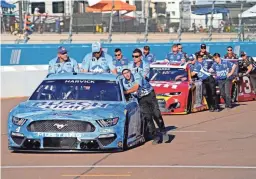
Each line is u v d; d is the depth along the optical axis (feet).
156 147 73.72
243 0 210.59
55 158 65.51
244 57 138.41
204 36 201.67
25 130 67.10
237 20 208.33
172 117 107.65
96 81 75.31
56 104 70.38
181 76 114.52
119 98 72.79
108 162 63.10
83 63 94.02
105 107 69.26
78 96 73.36
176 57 133.69
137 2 223.92
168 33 198.08
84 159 64.85
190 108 114.01
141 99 75.61
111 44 173.47
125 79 76.28
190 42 191.62
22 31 180.04
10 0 201.87
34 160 64.44
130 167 60.39
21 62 151.53
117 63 110.73
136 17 193.16
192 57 121.90
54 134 66.54
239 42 193.67
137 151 70.49
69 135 66.49
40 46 155.84
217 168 59.77
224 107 125.08
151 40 193.98
